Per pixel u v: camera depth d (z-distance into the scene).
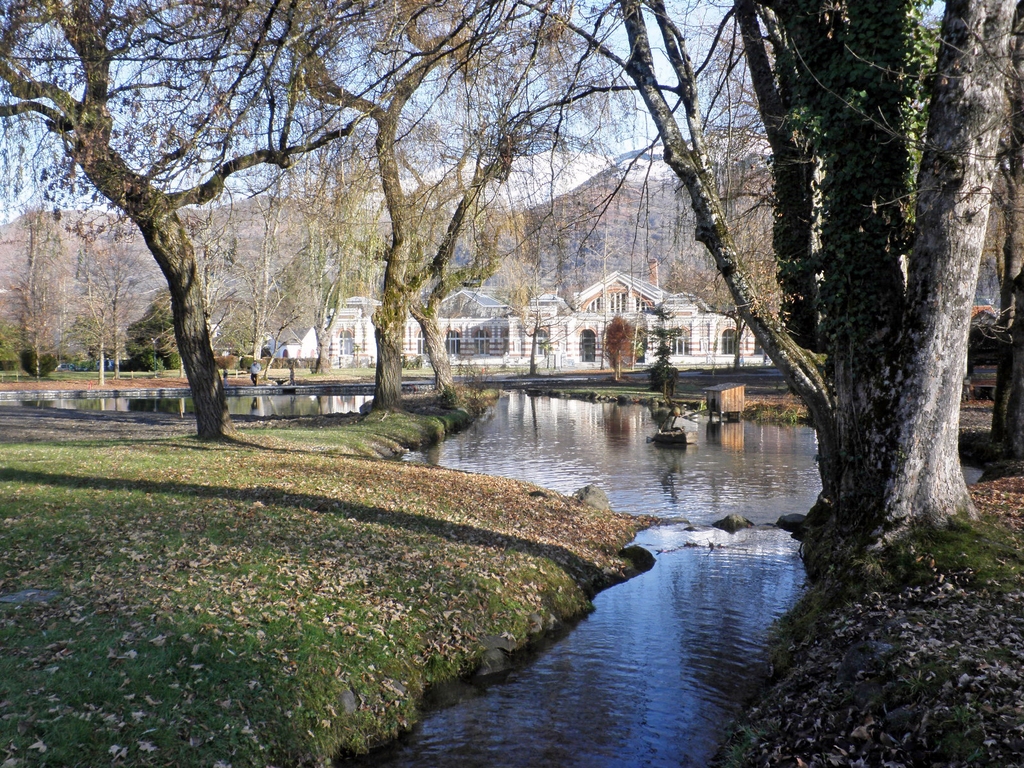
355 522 10.45
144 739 5.08
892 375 8.09
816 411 9.39
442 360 35.75
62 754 4.75
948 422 7.93
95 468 13.02
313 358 81.19
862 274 8.23
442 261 24.31
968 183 7.34
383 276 25.98
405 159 17.28
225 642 6.42
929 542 7.71
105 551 8.32
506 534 10.88
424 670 7.21
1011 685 5.32
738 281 9.05
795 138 9.34
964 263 7.58
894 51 7.81
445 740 6.26
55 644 5.98
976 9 7.05
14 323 53.22
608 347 56.16
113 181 12.12
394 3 10.12
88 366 66.56
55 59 11.79
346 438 19.81
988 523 8.10
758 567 10.88
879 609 7.17
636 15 8.95
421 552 9.49
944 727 5.07
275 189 12.73
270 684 6.03
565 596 9.30
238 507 10.70
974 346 29.17
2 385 45.69
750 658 7.82
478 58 9.95
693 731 6.41
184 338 17.66
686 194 12.67
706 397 33.75
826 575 8.49
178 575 7.73
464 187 13.87
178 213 17.09
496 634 7.99
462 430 28.09
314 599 7.61
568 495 15.18
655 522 13.62
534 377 59.84
